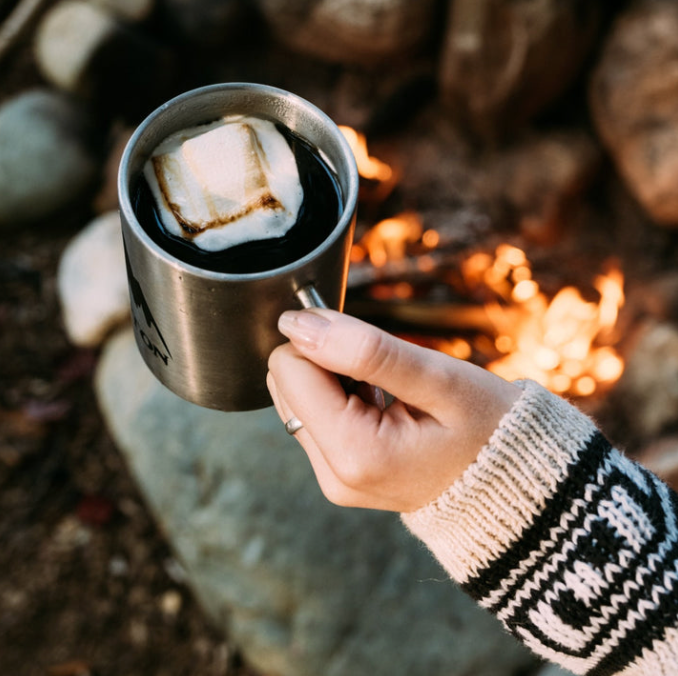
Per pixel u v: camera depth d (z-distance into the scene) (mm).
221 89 663
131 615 2059
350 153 641
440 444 684
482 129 2486
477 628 1844
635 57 2277
